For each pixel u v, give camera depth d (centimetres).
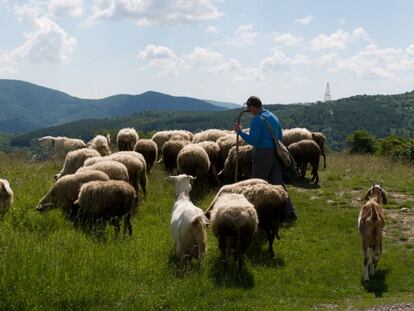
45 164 1880
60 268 784
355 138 3588
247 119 7744
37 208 1120
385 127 9419
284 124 9688
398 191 1566
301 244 1067
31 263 786
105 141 1812
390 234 1149
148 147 1691
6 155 2148
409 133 8838
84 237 955
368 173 1880
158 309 730
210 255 936
